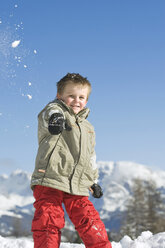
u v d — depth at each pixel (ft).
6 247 12.03
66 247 12.64
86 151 9.22
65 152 8.90
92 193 9.77
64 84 9.52
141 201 102.94
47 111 8.94
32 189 9.11
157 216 100.53
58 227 8.51
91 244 8.67
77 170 8.98
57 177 8.73
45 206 8.54
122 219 103.81
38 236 8.39
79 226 8.82
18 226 174.60
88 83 9.71
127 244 12.44
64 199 8.99
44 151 8.86
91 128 9.74
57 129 8.27
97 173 9.87
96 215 8.96
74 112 9.33
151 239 12.39
